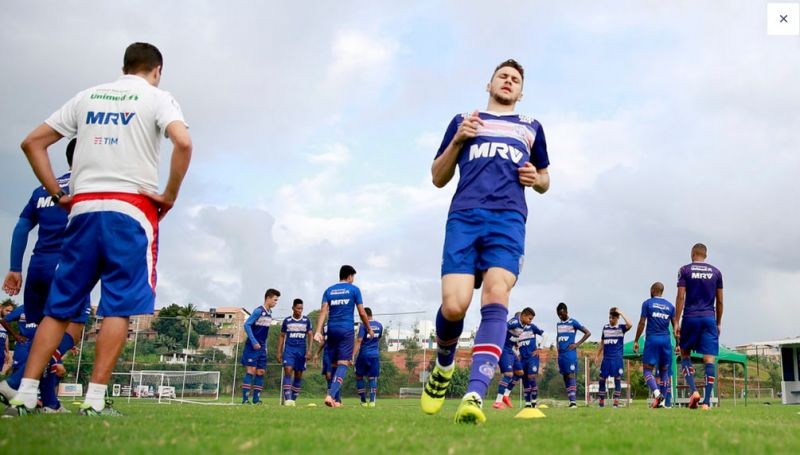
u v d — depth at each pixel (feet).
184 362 62.39
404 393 68.18
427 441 7.19
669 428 9.62
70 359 55.83
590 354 76.84
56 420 9.47
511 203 12.02
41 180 11.85
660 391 38.70
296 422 10.73
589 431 8.82
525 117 13.10
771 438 8.10
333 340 35.04
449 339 12.58
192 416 12.43
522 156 12.46
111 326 11.34
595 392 68.03
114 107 11.70
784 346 76.59
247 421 10.78
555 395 74.28
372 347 45.19
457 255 11.77
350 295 34.81
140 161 11.64
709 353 28.53
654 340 38.11
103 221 11.28
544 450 6.43
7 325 21.90
